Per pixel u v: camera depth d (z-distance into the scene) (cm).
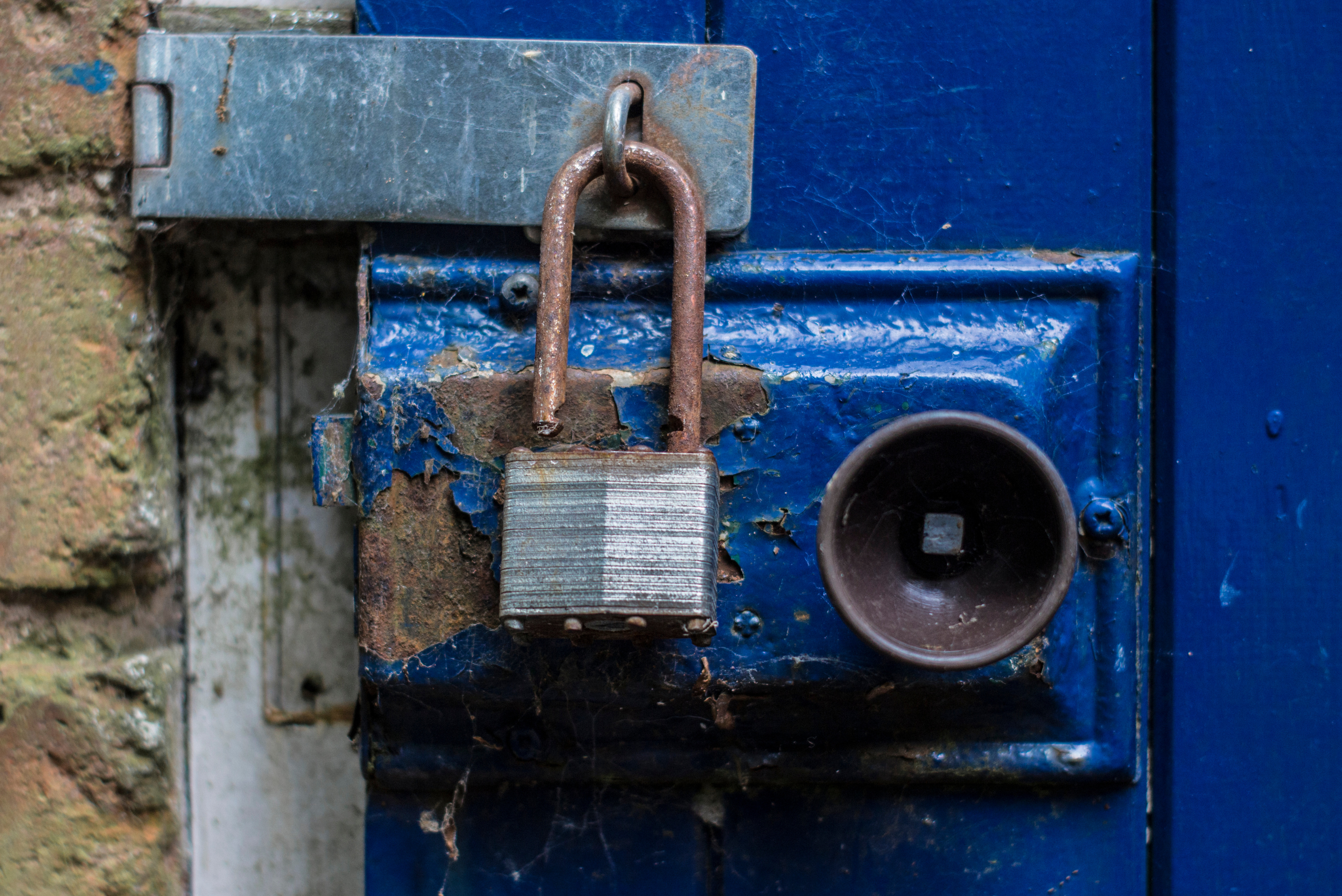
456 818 89
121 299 90
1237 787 87
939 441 77
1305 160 88
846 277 86
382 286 86
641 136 84
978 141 88
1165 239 88
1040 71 88
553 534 72
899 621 77
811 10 88
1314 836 87
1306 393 88
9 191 90
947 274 86
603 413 81
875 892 88
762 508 81
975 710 84
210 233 93
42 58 88
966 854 88
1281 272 88
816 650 80
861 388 81
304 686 98
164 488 95
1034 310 87
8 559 90
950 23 88
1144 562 88
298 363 97
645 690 81
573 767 87
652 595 71
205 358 97
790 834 88
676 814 89
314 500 87
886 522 80
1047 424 83
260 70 85
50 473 90
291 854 97
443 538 81
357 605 83
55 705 91
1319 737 87
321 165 85
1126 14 88
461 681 81
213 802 98
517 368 82
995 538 80
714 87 84
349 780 97
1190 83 87
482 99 85
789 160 88
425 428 81
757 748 86
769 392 81
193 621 98
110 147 88
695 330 77
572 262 82
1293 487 88
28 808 91
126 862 92
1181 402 87
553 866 88
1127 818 88
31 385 90
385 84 85
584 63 84
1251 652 88
